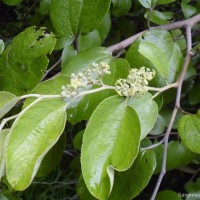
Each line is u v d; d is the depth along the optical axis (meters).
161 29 0.67
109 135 0.51
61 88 0.54
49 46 0.60
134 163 0.58
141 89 0.53
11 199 0.69
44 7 0.86
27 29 0.62
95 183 0.49
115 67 0.61
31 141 0.48
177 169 1.05
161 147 0.75
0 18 1.19
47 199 1.13
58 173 1.12
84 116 0.59
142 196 1.15
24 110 0.49
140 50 0.58
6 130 0.50
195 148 0.56
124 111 0.52
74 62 0.62
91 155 0.50
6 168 0.47
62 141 0.59
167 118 0.79
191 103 0.88
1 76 0.62
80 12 0.64
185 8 0.82
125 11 0.85
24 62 0.60
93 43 0.76
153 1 0.68
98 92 0.59
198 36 0.90
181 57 0.66
